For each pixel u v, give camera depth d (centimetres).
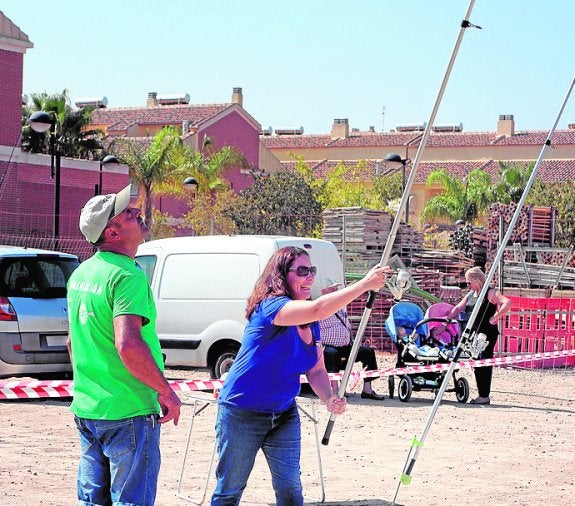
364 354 1560
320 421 1339
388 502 875
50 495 870
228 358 1564
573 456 1120
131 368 546
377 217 2659
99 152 5403
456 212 7581
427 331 1609
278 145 9812
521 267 2594
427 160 9319
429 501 884
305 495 904
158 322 1609
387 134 9756
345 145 9550
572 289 2819
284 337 640
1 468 978
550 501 891
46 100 5238
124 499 555
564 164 8869
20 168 3869
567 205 6862
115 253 573
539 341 2131
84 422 570
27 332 1449
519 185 7562
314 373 708
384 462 1064
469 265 2830
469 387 1689
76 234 4031
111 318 555
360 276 2481
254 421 648
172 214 6128
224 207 4709
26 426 1240
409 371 1505
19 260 1473
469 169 8950
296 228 4353
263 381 641
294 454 659
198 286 1591
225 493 657
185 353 1588
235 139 7300
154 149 5331
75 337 570
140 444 557
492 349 1591
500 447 1169
